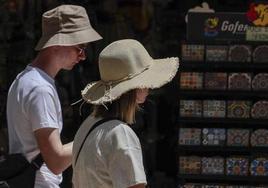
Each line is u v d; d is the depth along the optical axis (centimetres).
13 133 794
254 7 1217
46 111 762
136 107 667
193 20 1225
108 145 623
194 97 1241
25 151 784
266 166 1229
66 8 805
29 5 1420
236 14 1218
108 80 658
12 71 1410
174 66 663
